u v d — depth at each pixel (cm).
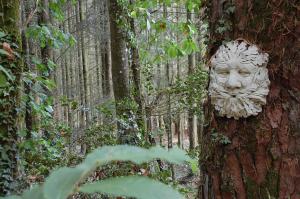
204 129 251
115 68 709
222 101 232
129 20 718
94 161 47
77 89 1828
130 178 47
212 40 244
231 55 228
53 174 45
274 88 225
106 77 1347
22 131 455
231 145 232
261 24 226
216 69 234
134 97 743
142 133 689
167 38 697
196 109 748
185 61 1413
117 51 705
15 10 457
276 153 222
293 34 221
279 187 221
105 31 1299
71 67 1823
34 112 512
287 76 222
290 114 223
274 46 224
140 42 831
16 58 445
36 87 496
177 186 510
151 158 50
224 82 229
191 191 501
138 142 632
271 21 224
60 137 604
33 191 49
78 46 1698
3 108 442
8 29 445
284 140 222
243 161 229
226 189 234
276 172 222
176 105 784
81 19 1315
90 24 1296
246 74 225
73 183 44
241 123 229
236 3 233
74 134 638
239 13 231
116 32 706
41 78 461
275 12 223
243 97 225
